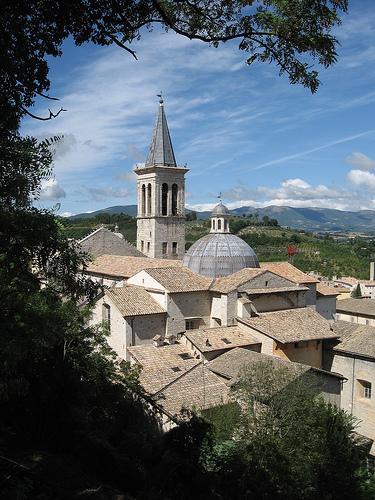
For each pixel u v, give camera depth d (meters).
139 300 41.84
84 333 29.98
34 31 10.94
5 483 11.52
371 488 24.53
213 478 20.09
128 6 10.98
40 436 18.55
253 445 22.75
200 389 32.31
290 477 22.23
